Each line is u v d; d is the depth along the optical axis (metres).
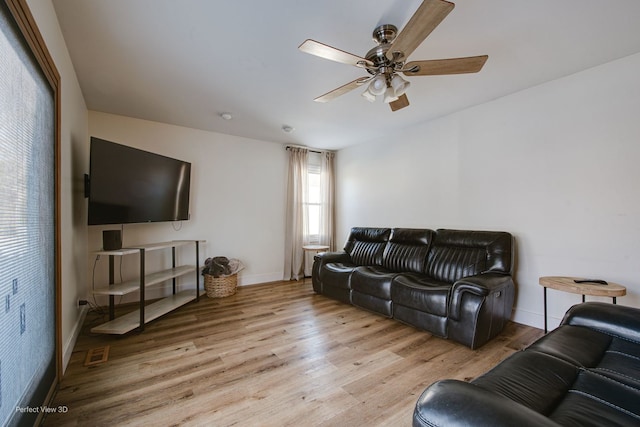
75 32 1.93
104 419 1.53
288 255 4.91
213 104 3.20
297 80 2.63
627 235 2.31
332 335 2.64
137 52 2.18
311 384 1.87
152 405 1.65
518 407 0.67
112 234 2.73
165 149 3.86
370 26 1.88
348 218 5.15
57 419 1.52
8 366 1.07
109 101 3.10
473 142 3.33
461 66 1.86
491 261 2.87
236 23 1.85
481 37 2.00
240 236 4.52
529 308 2.87
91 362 2.12
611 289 2.10
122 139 3.56
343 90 2.19
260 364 2.12
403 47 1.64
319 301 3.71
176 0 1.65
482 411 0.66
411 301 2.76
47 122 1.59
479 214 3.28
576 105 2.56
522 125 2.91
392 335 2.64
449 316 2.48
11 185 1.11
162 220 3.36
